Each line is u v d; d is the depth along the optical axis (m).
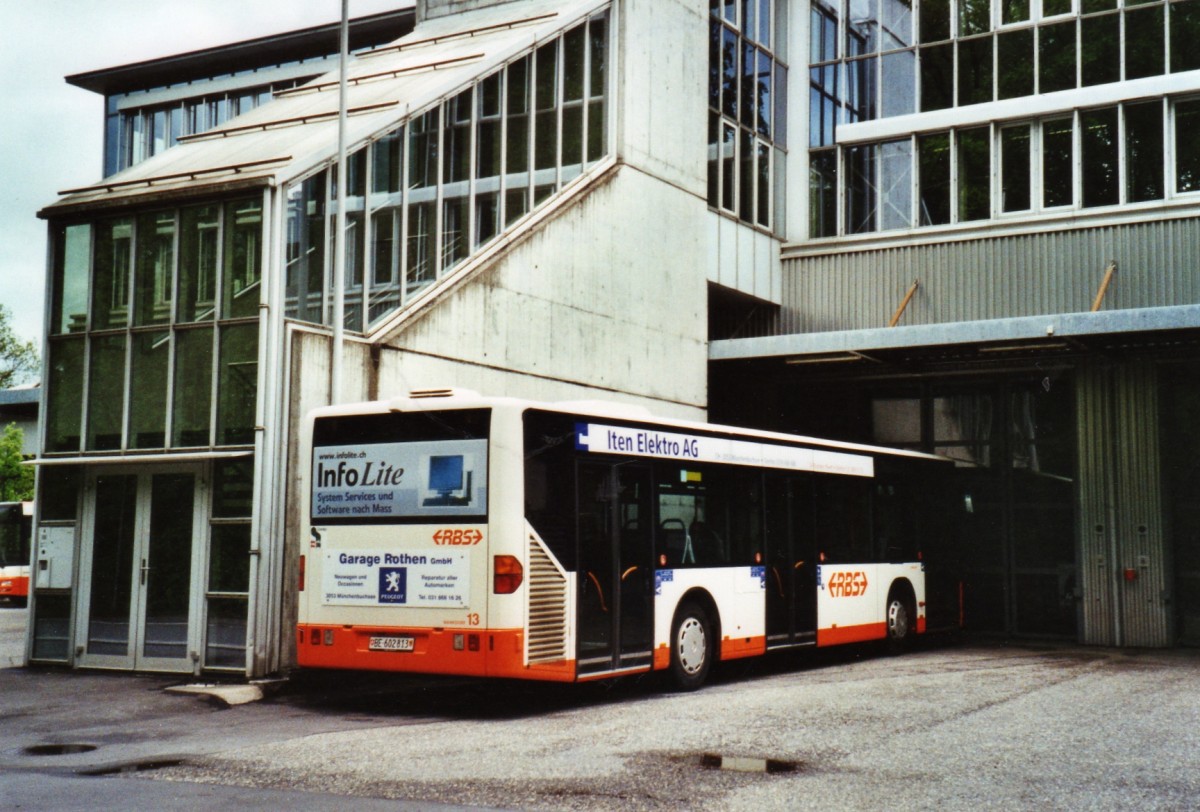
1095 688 14.40
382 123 16.66
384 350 16.00
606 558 13.01
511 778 8.58
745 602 15.37
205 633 14.68
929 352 22.41
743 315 26.34
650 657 13.55
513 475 11.96
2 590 35.16
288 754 9.67
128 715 12.13
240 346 14.77
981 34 24.72
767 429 25.62
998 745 9.99
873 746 9.92
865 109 25.81
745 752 9.63
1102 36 23.58
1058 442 23.28
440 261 17.53
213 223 15.21
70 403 16.09
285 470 14.59
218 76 36.97
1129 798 7.94
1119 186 23.12
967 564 23.86
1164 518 21.86
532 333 18.88
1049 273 23.47
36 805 7.73
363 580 12.52
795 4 26.66
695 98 23.48
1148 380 22.11
